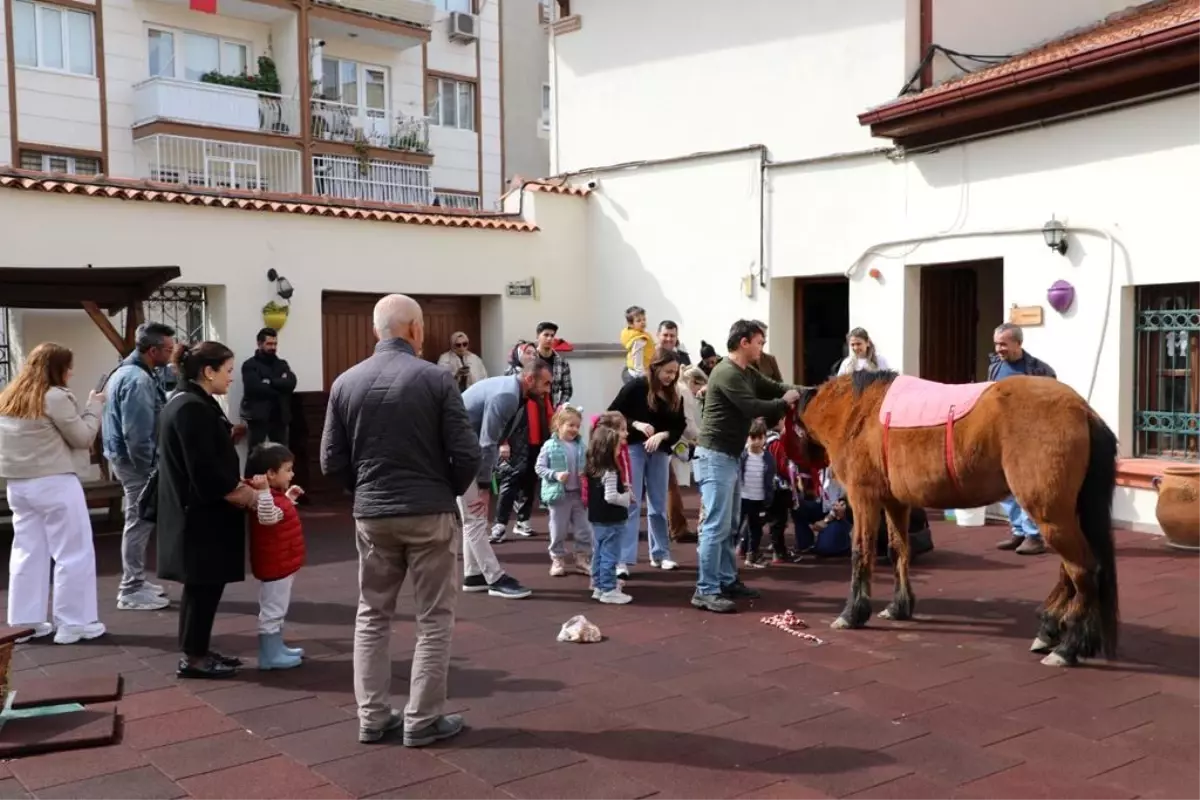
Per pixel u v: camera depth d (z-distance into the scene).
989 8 11.88
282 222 11.73
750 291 12.77
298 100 22.39
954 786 4.07
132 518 6.98
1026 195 9.81
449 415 4.47
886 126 10.62
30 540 6.22
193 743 4.58
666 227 13.67
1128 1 12.82
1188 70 8.37
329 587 7.66
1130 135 8.89
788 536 9.56
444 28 26.25
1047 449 5.41
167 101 20.39
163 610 7.02
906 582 6.60
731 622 6.61
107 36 20.52
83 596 6.23
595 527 7.14
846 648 6.00
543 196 14.07
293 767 4.31
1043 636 5.82
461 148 26.81
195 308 11.77
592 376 12.89
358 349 12.96
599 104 14.53
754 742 4.54
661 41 13.71
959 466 5.78
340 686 5.38
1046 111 9.49
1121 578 7.53
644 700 5.11
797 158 12.30
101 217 10.37
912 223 11.00
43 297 9.23
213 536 5.39
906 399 6.15
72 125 20.09
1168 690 5.19
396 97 25.41
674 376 7.92
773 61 12.49
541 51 28.61
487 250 13.57
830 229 11.93
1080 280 9.37
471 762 4.34
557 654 5.91
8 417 6.10
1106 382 9.23
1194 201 8.45
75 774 4.24
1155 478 8.60
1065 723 4.74
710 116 13.22
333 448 4.55
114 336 9.60
